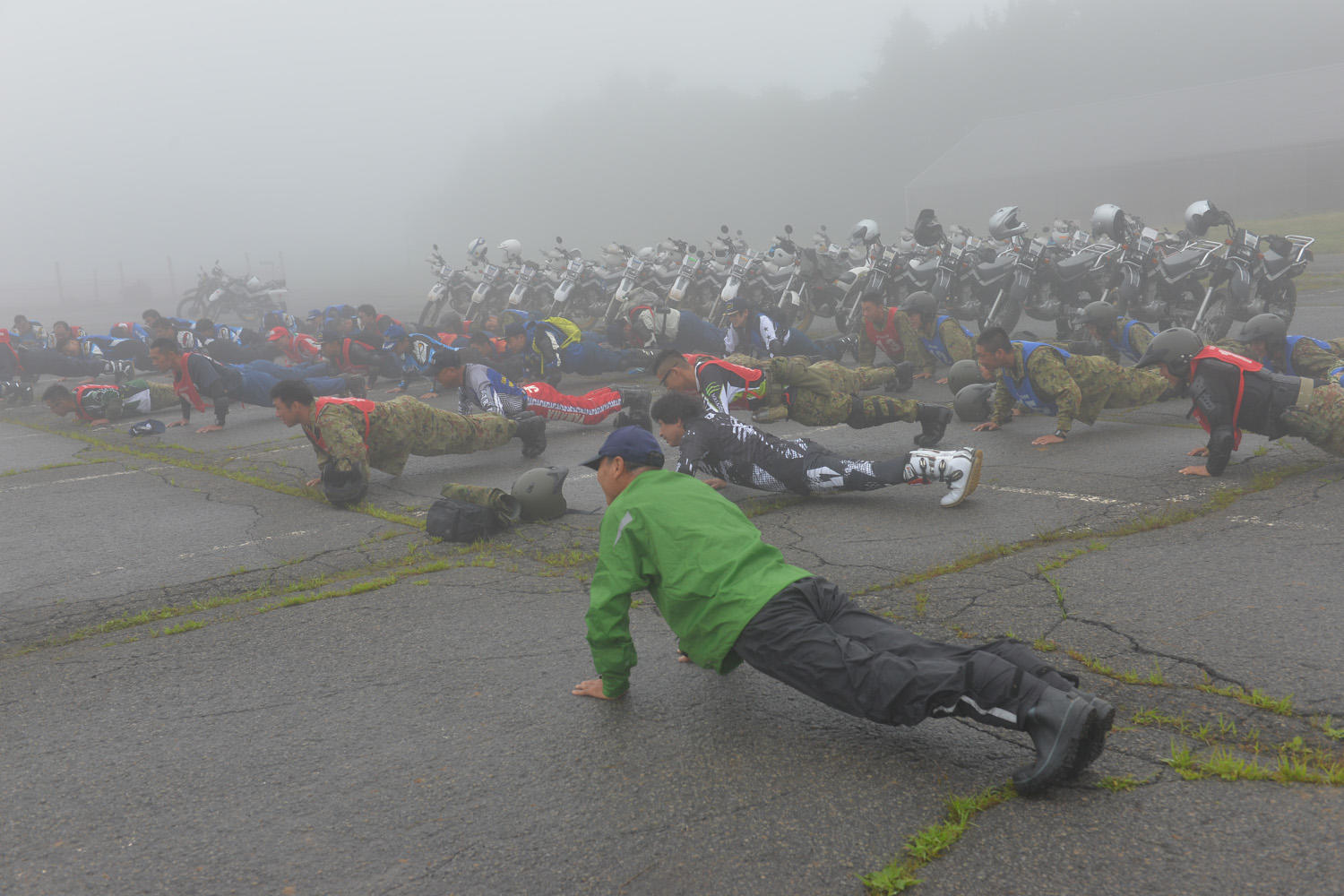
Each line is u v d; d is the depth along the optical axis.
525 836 2.43
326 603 4.52
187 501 7.04
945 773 2.59
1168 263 11.46
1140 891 2.04
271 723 3.23
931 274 13.15
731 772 2.67
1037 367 6.80
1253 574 3.91
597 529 5.53
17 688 3.71
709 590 2.74
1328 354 6.73
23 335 16.05
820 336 15.48
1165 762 2.57
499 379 7.70
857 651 2.55
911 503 5.56
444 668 3.62
